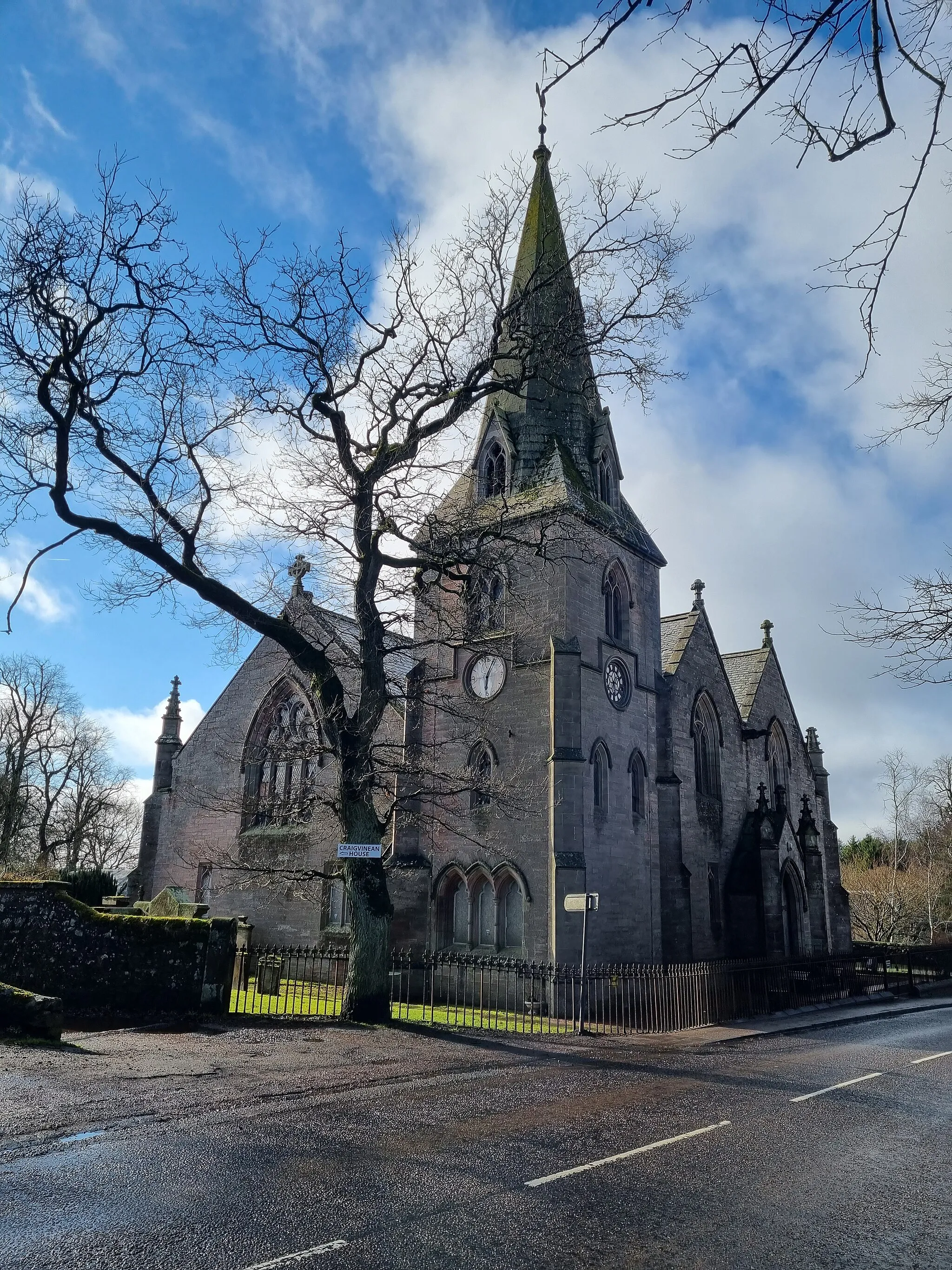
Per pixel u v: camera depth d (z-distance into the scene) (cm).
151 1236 727
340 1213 792
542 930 2892
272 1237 732
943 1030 2534
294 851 3594
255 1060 1511
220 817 3938
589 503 3441
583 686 3209
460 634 3025
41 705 5878
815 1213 854
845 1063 1828
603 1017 2673
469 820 3162
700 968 2614
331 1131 1068
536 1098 1320
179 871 4016
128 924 1972
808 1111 1304
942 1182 972
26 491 1931
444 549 2378
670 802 3512
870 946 5050
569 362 2650
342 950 2702
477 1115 1188
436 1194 852
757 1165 1002
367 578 2278
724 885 3941
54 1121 1055
